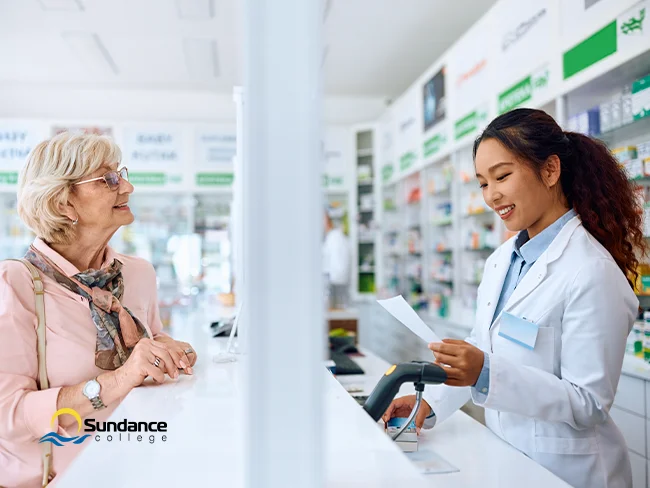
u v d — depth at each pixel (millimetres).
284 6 538
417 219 6594
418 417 1398
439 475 1090
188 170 7238
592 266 1294
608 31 2801
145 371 1320
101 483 816
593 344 1246
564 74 3184
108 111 7652
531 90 3566
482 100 4316
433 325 5508
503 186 1379
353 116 8039
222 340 2385
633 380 2594
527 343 1346
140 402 1234
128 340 1476
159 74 6941
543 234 1447
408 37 5934
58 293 1413
